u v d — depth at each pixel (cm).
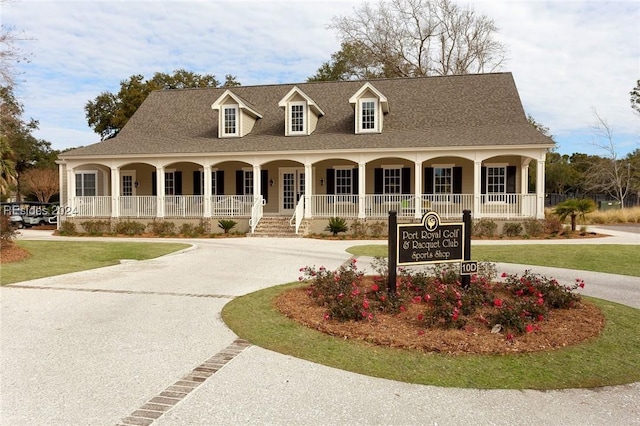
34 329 704
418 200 2234
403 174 2462
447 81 2742
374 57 4406
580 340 633
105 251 1684
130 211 2539
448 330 658
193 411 438
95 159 2545
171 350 609
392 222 793
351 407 447
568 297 786
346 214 2361
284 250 1722
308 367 549
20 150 5416
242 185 2662
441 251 817
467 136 2234
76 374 529
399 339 628
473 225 2133
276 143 2445
